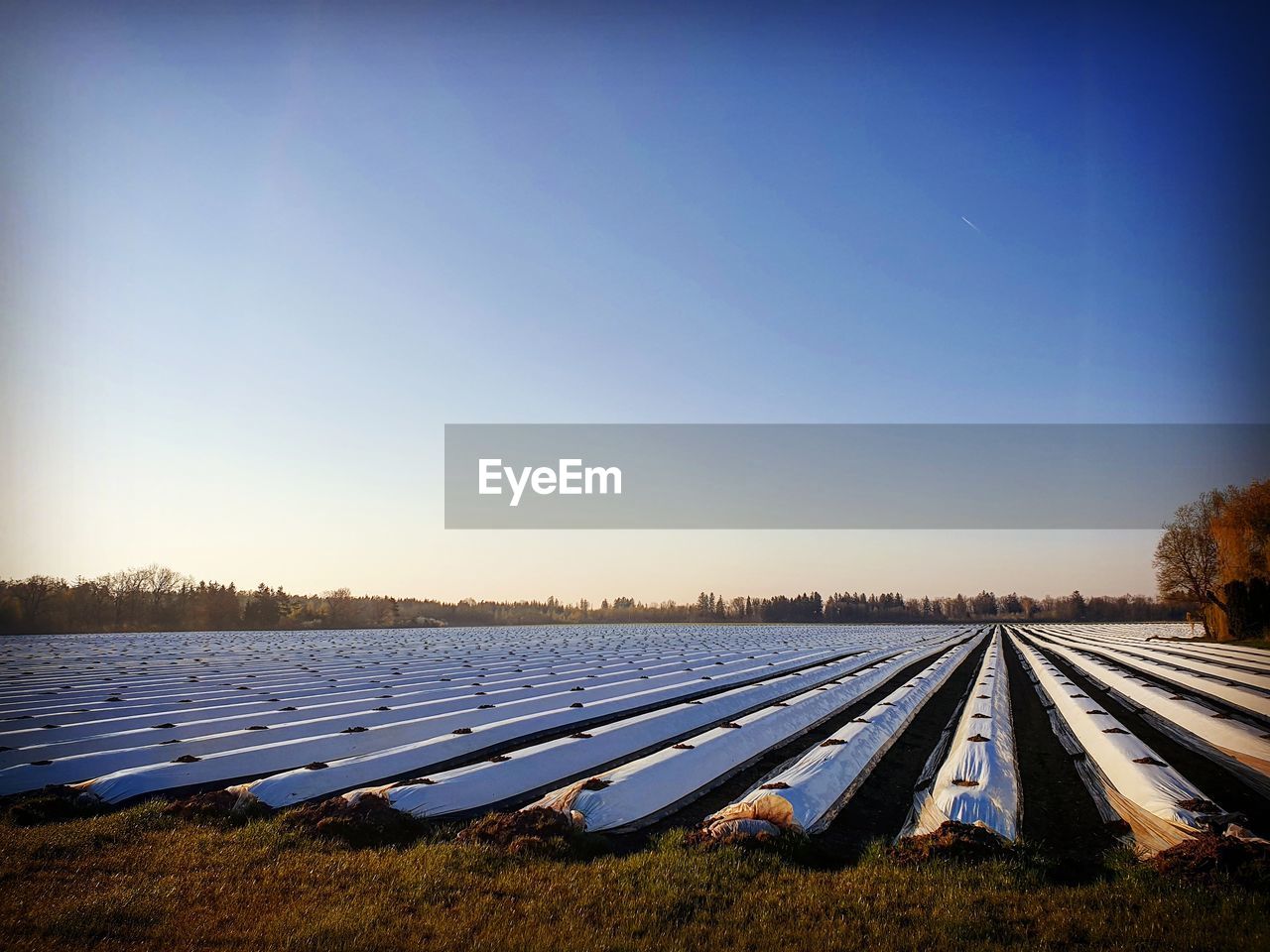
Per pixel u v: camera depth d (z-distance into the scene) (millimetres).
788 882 11055
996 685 34438
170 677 41000
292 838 12781
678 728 24641
